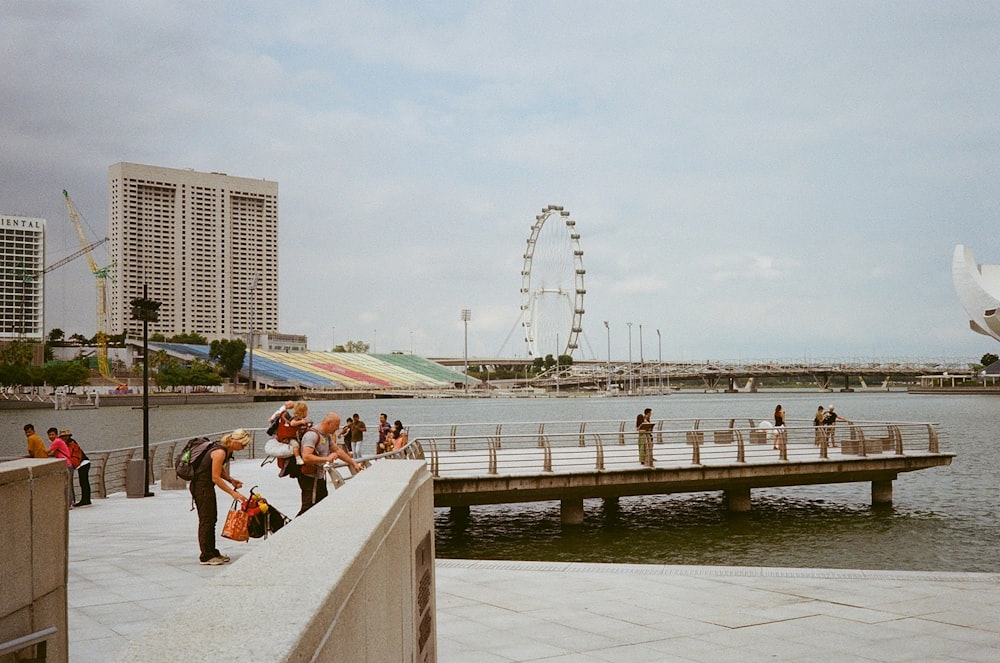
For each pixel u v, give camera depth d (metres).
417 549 4.85
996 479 39.56
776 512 30.73
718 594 10.49
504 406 172.50
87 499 18.47
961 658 7.73
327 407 167.75
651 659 7.69
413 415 127.19
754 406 161.00
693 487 28.23
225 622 2.11
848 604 9.92
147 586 9.41
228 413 127.38
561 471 25.70
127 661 1.81
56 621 4.66
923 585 11.02
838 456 30.64
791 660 7.66
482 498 25.12
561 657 7.74
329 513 3.65
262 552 2.90
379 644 3.38
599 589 10.83
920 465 30.56
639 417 27.95
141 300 21.47
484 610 9.65
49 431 18.62
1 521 4.10
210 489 10.75
